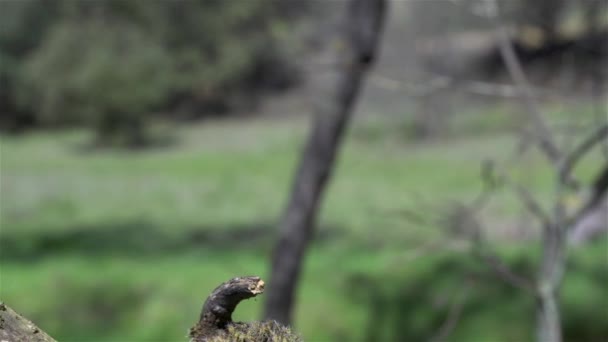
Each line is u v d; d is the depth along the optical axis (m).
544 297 6.17
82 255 14.90
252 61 36.88
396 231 15.29
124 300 12.24
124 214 19.48
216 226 18.06
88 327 11.84
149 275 12.90
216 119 38.31
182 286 12.50
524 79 6.52
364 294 12.48
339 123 10.00
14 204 20.48
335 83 9.80
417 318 11.95
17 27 39.00
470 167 20.69
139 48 35.03
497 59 16.89
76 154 32.22
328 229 16.64
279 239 10.32
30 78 36.62
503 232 12.41
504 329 11.47
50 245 16.06
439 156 21.84
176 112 38.84
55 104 35.81
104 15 35.44
